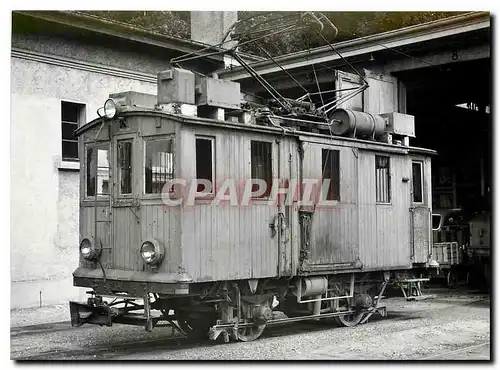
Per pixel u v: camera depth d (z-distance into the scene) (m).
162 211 9.73
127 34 17.20
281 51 20.64
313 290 11.77
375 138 13.94
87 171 10.95
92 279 10.52
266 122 11.51
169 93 10.32
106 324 9.98
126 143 10.36
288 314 12.74
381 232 13.36
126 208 10.20
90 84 16.91
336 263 12.19
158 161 9.91
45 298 15.63
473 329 12.59
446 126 24.19
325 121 12.84
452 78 19.08
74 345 10.87
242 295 10.84
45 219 15.73
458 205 24.02
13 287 15.07
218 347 10.43
